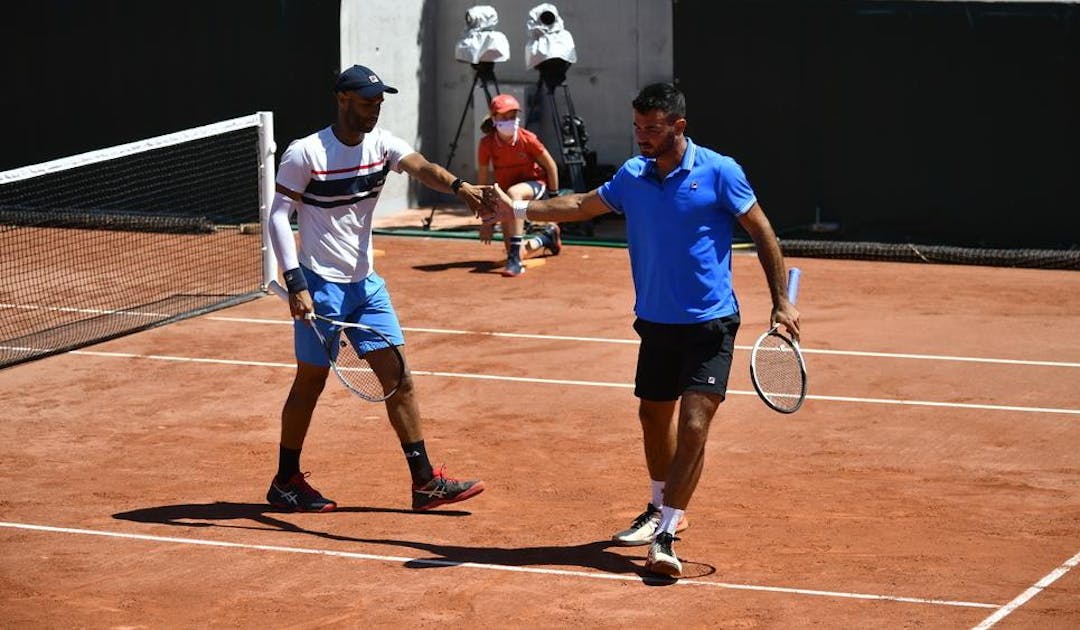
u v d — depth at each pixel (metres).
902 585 18.64
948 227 49.84
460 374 31.95
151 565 19.70
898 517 21.92
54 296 41.47
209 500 22.95
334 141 20.94
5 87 58.62
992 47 48.47
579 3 58.62
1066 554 19.97
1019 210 49.06
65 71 57.75
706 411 18.55
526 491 23.47
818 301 41.16
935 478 24.20
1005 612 17.61
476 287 42.56
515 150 43.97
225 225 54.62
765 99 51.06
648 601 18.08
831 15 49.81
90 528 21.42
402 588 18.66
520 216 20.56
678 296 18.72
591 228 52.59
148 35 56.53
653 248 18.73
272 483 22.53
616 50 58.31
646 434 20.02
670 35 57.34
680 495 18.61
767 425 27.70
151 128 57.06
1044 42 47.94
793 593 18.34
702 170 18.50
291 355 33.75
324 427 27.61
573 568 19.42
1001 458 25.47
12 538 20.95
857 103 50.06
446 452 25.88
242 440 26.77
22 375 31.89
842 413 28.61
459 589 18.59
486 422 28.03
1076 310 39.84
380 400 21.03
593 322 37.59
